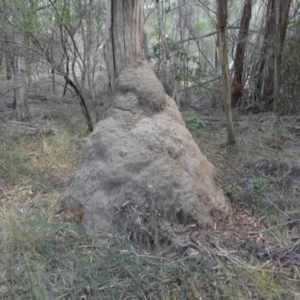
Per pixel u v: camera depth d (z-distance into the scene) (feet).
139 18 12.05
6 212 10.87
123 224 9.80
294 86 22.39
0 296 7.97
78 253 9.11
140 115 11.20
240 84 25.34
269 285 8.09
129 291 8.04
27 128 19.62
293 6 26.55
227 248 9.28
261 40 25.21
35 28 15.75
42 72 29.27
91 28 19.35
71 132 19.58
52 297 7.86
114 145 10.72
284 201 11.50
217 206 10.69
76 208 10.68
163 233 9.55
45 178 13.94
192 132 18.61
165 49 23.48
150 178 10.19
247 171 14.21
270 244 9.56
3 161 14.90
